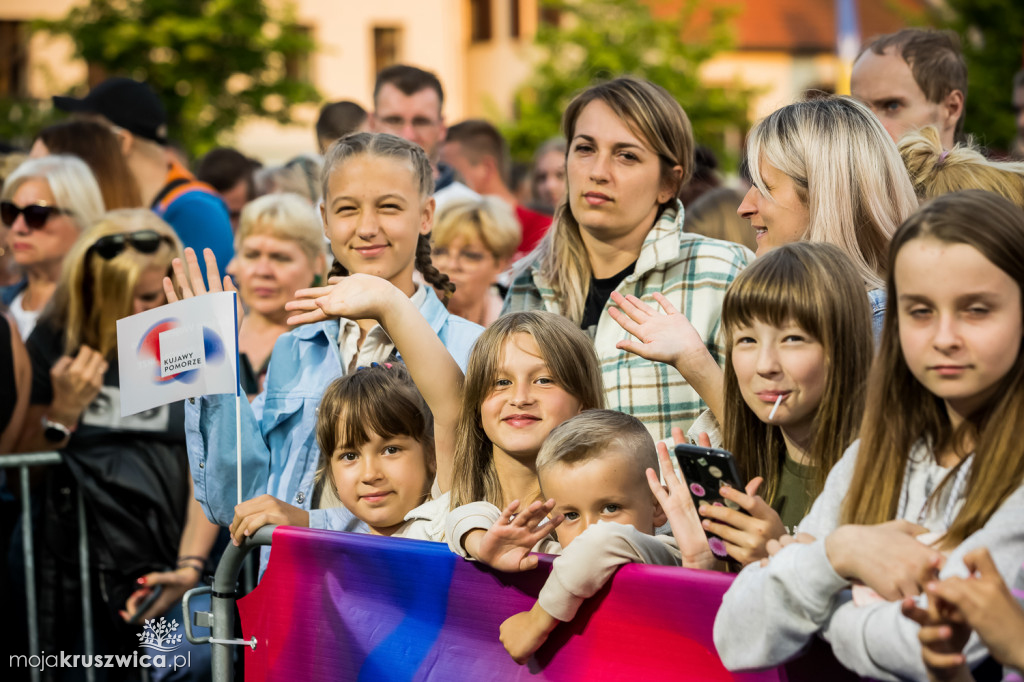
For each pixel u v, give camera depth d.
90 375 4.44
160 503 4.42
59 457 4.42
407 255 3.52
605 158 3.53
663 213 3.64
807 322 2.40
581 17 24.41
